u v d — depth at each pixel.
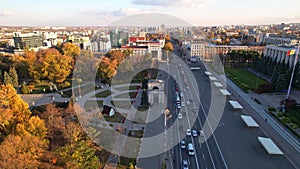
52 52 125.31
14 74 108.06
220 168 52.28
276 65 127.25
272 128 72.50
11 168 41.03
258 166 53.28
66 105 79.50
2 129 55.56
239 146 61.62
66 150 45.22
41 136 52.66
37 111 70.62
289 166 53.50
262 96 103.38
